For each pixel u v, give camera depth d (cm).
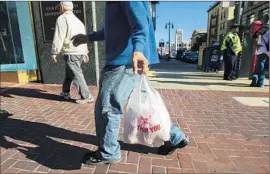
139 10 198
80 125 366
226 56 855
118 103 232
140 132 237
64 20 437
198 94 599
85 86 486
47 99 519
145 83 238
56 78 689
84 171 246
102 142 245
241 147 298
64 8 446
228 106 483
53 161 264
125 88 231
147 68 199
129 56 223
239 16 1104
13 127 358
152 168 252
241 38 944
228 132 344
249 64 953
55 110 439
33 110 440
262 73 711
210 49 1198
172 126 268
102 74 240
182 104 494
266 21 1023
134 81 237
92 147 298
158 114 234
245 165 258
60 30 436
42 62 685
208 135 333
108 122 238
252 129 357
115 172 245
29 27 689
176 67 1731
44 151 287
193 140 316
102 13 624
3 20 693
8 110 438
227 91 646
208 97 564
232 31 848
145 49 216
